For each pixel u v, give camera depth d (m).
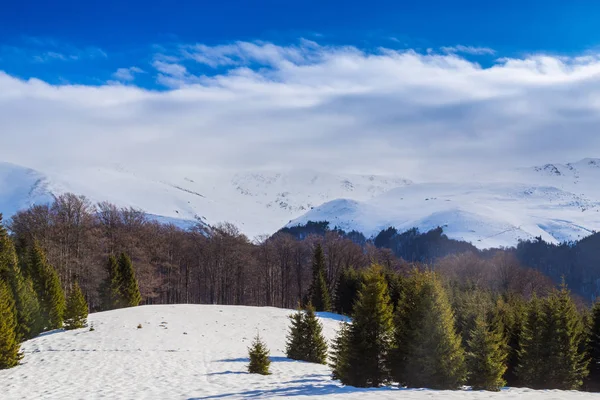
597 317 43.91
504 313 49.81
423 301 28.59
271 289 121.19
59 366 35.06
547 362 38.81
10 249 52.06
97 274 79.00
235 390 26.23
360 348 29.12
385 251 126.88
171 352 40.97
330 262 118.50
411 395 19.56
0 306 36.88
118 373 32.12
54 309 55.50
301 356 41.47
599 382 43.41
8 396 26.25
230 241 110.75
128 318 54.78
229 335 50.34
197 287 119.94
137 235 93.00
